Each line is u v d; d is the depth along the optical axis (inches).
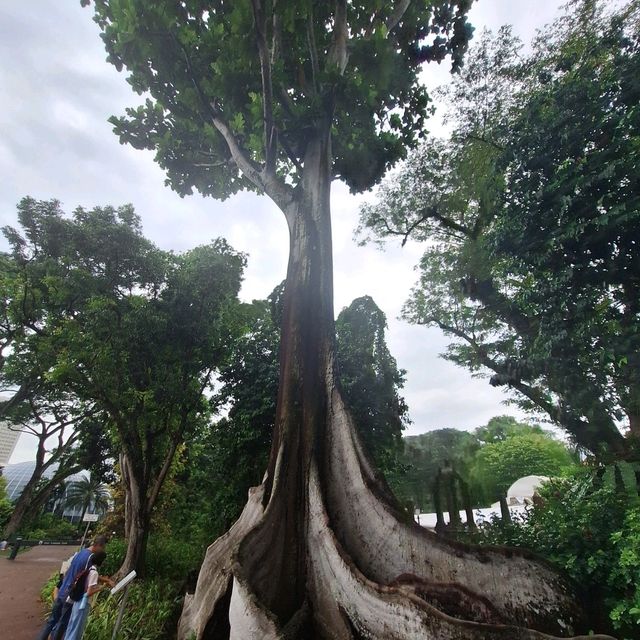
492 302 428.1
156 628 250.8
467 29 384.5
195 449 628.4
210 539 483.2
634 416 273.6
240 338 528.7
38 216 607.2
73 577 189.2
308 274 258.2
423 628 124.1
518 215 326.3
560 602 144.5
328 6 333.7
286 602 160.9
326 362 231.3
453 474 554.6
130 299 477.7
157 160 405.7
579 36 366.6
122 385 441.1
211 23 299.3
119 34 292.7
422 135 422.9
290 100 297.7
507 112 460.1
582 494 211.5
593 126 294.5
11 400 759.1
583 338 284.5
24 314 532.7
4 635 233.5
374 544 168.6
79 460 821.2
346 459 196.7
